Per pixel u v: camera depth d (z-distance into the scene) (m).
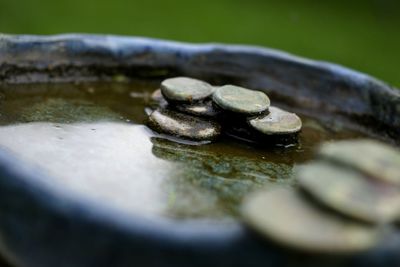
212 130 0.92
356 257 0.72
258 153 0.91
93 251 0.73
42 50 1.03
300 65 1.06
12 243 0.76
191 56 1.08
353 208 0.72
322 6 3.01
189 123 0.93
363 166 0.73
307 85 1.06
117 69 1.07
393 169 0.73
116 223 0.72
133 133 0.92
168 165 0.87
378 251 0.72
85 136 0.90
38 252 0.75
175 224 0.72
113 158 0.87
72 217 0.73
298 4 3.01
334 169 0.74
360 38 2.54
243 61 1.08
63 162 0.85
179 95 0.94
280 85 1.07
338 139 0.99
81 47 1.05
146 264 0.73
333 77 1.04
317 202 0.73
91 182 0.82
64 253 0.74
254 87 1.08
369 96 1.02
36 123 0.92
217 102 0.93
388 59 2.29
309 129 1.01
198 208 0.80
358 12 2.95
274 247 0.71
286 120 0.94
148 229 0.72
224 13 2.75
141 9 2.66
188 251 0.72
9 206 0.75
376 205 0.72
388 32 2.67
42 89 1.01
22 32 2.08
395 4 3.07
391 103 1.00
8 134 0.89
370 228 0.72
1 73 1.01
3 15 2.24
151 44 1.08
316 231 0.71
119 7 2.64
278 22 2.67
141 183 0.83
